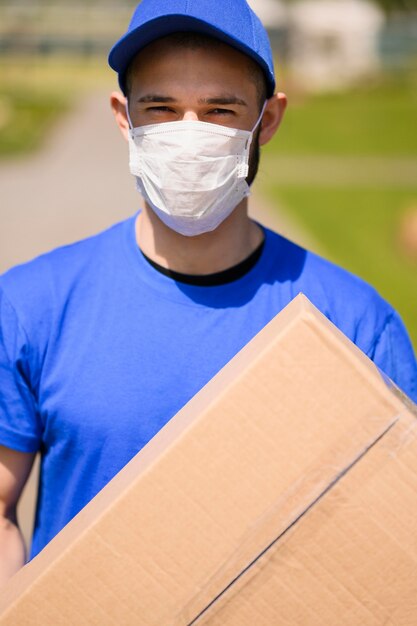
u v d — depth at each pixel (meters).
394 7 70.38
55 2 73.81
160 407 2.82
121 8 72.00
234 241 2.98
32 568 2.38
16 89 49.03
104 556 2.24
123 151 30.06
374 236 17.08
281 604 2.22
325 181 24.67
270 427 2.20
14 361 2.86
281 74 54.78
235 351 2.89
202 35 2.78
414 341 10.02
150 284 2.95
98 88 51.53
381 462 2.18
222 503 2.22
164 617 2.25
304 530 2.20
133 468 2.35
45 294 2.92
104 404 2.82
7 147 30.09
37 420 2.91
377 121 40.81
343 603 2.21
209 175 2.87
